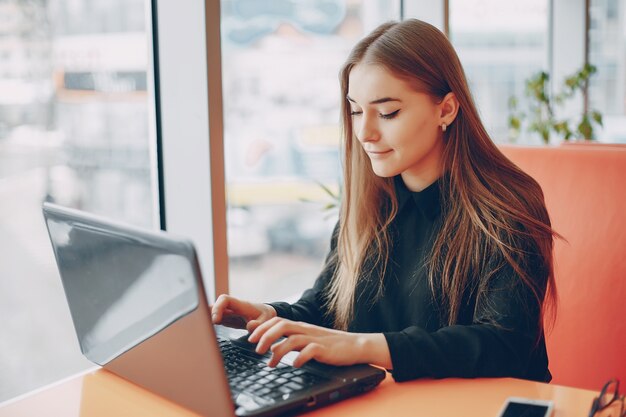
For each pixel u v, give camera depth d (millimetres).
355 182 1395
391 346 1053
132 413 972
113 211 1782
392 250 1367
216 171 1745
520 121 3445
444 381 1060
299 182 2521
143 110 1805
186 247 806
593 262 1588
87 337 1081
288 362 1065
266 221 2459
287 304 1361
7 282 1567
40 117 1617
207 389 875
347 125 1371
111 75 1744
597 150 1627
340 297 1408
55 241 1052
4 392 1564
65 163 1676
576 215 1618
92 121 1718
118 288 951
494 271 1213
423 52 1214
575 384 1612
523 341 1136
